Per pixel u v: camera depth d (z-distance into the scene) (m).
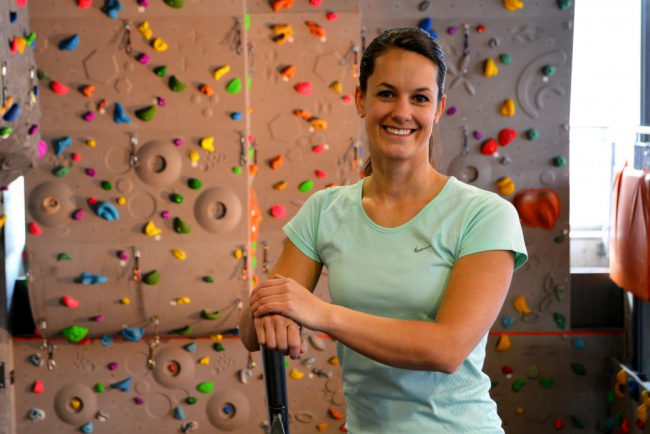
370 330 1.22
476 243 1.32
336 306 1.23
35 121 2.81
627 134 3.63
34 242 3.31
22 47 2.51
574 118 4.10
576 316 3.75
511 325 3.65
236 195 3.28
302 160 3.55
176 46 3.20
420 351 1.23
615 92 4.08
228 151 3.26
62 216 3.29
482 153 3.58
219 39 3.20
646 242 3.12
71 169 3.27
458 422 1.36
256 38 3.49
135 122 3.24
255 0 3.48
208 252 3.31
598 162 4.09
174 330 3.42
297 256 1.51
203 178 3.27
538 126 3.57
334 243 1.44
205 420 3.55
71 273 3.33
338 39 3.49
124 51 3.20
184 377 3.51
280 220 3.58
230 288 3.35
